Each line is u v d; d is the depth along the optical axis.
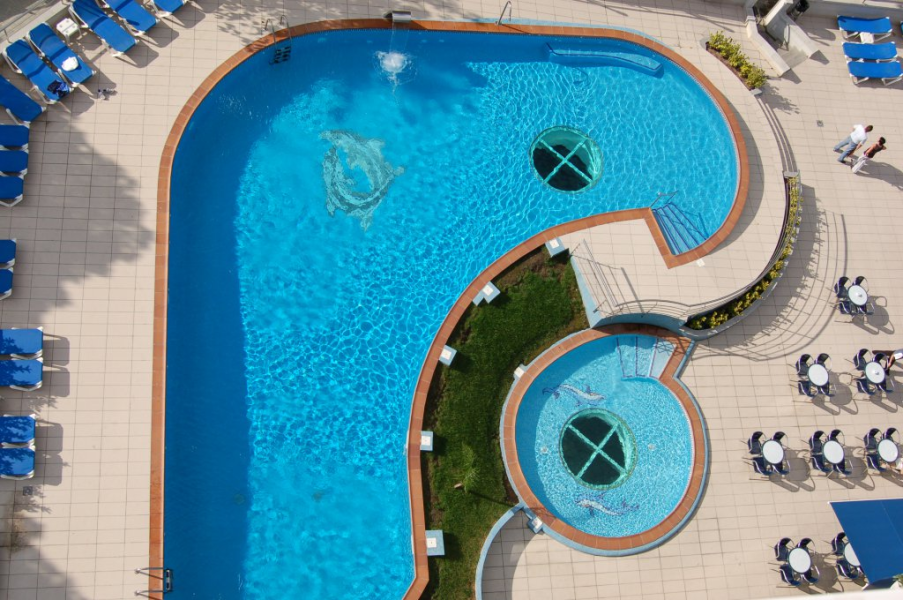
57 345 17.27
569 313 19.78
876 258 22.02
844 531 17.84
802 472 19.42
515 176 21.52
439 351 18.86
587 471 18.98
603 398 19.50
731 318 20.17
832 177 22.77
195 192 19.67
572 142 22.41
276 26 20.94
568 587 17.48
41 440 16.61
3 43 19.73
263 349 18.84
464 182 21.19
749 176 21.73
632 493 18.80
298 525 17.64
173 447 17.72
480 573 17.11
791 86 23.78
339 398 18.73
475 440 18.33
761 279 20.44
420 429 18.17
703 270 20.22
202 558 17.09
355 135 21.06
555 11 22.92
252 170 20.19
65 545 16.03
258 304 19.17
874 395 20.48
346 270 19.84
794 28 24.00
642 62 22.94
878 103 24.11
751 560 18.39
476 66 22.39
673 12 23.75
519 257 19.98
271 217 19.89
